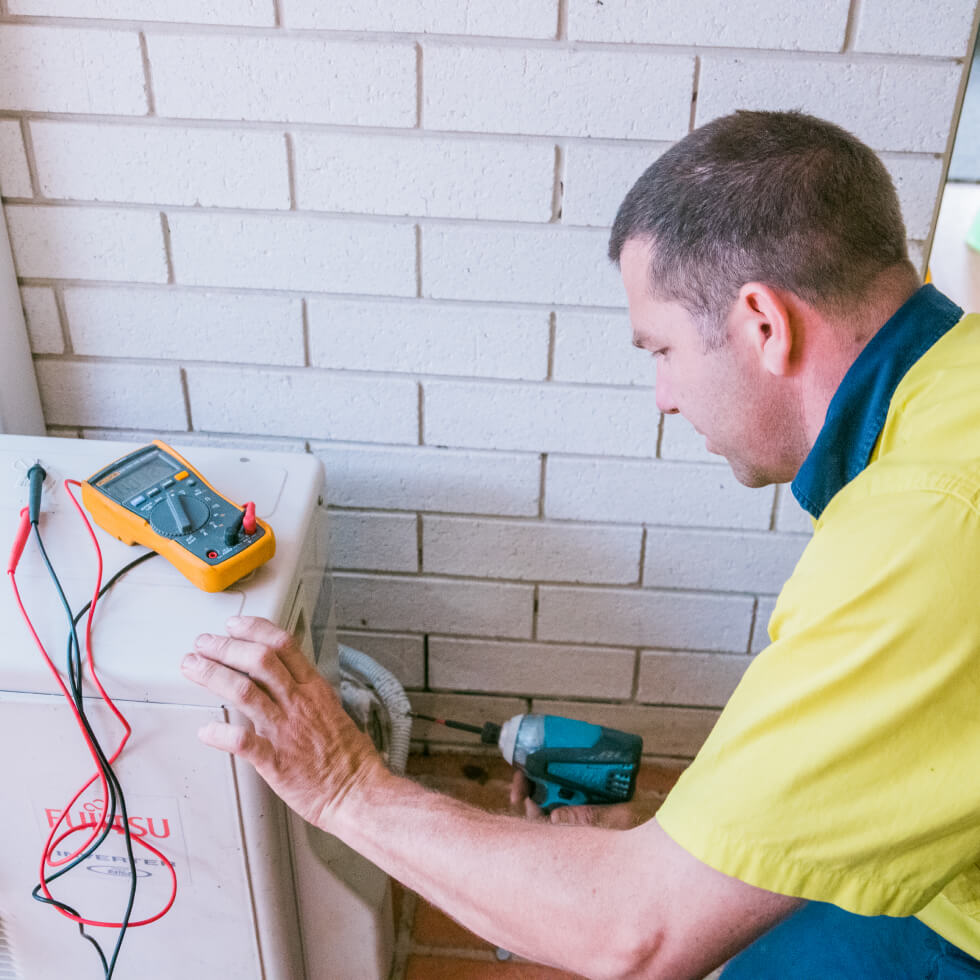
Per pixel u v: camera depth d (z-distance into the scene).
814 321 0.82
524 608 1.74
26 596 1.02
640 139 1.34
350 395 1.56
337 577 1.73
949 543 0.69
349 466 1.62
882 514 0.72
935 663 0.68
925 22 1.25
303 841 1.13
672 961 0.78
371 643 1.80
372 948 1.25
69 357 1.56
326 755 0.95
